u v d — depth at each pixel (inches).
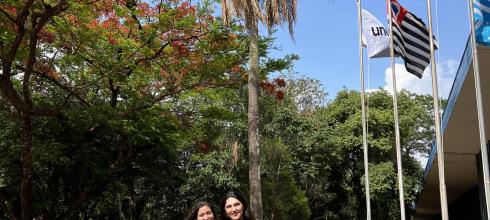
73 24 533.6
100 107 588.1
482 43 380.2
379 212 1330.0
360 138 1246.9
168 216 976.3
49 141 625.9
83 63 599.2
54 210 705.6
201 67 590.9
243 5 502.3
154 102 607.5
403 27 508.1
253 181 498.6
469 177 1001.5
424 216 1977.1
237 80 626.2
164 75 603.8
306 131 1143.0
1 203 633.6
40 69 611.2
